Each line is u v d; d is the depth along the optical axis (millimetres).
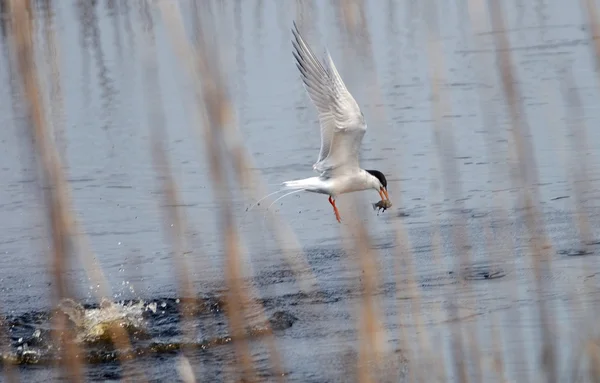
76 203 17781
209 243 15422
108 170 19484
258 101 23484
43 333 12352
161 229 16312
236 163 9297
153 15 29203
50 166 9203
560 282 12766
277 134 21172
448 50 26219
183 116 22281
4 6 23109
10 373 11211
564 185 16953
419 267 13805
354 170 13125
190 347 11898
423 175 18156
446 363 10320
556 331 10922
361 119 12445
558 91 22234
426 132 20422
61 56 26797
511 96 11742
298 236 15664
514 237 14727
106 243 15898
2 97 22453
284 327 12227
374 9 30828
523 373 10055
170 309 13070
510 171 17672
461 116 21266
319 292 13203
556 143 19125
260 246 15109
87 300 13320
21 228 16594
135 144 20984
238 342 9758
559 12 29203
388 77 24172
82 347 11969
